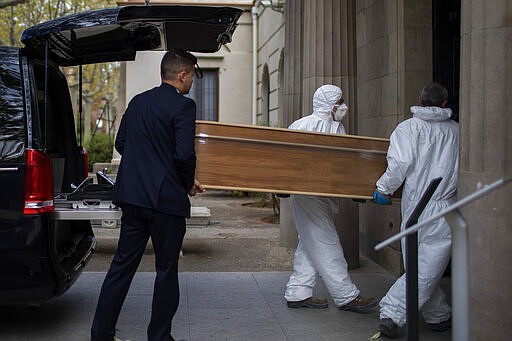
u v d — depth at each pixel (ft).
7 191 14.15
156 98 13.99
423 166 14.90
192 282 21.58
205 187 14.61
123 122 14.71
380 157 15.61
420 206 10.59
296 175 15.20
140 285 20.99
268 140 14.99
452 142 15.17
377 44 25.02
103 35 17.67
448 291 20.10
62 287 14.82
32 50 15.72
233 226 34.35
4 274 14.19
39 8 68.64
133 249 14.11
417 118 15.24
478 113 11.99
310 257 18.19
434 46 22.34
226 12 16.02
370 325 16.79
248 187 14.90
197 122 14.76
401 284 15.37
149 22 16.57
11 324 16.78
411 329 10.09
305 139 15.23
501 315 11.49
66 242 17.40
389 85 23.53
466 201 8.09
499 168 11.60
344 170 15.44
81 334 15.99
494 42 11.69
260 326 16.71
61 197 16.84
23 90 14.85
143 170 13.73
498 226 11.51
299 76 28.14
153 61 60.59
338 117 17.46
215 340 15.61
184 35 18.15
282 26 48.11
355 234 23.84
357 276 22.71
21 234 14.14
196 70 15.81
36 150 14.35
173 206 13.70
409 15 22.25
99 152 70.28
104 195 15.60
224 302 19.04
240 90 63.52
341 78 23.59
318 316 17.60
